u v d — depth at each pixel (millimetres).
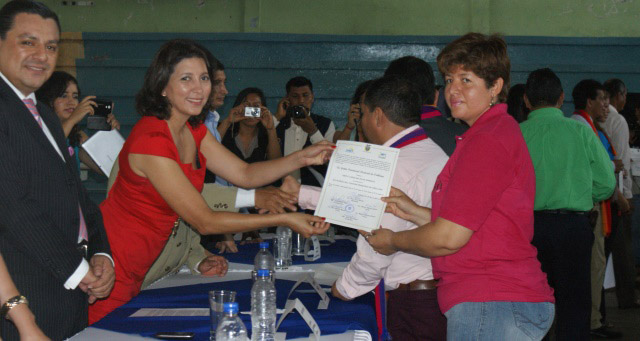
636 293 6062
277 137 4785
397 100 2324
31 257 1888
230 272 2908
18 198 1854
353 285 2293
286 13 6453
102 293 2109
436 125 2771
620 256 5621
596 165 3623
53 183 1968
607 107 4953
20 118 1916
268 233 4258
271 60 6293
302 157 2658
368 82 3967
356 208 2133
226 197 2670
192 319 2020
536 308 1888
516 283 1876
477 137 1857
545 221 3535
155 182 2242
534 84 3703
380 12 6453
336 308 2195
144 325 1948
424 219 2115
